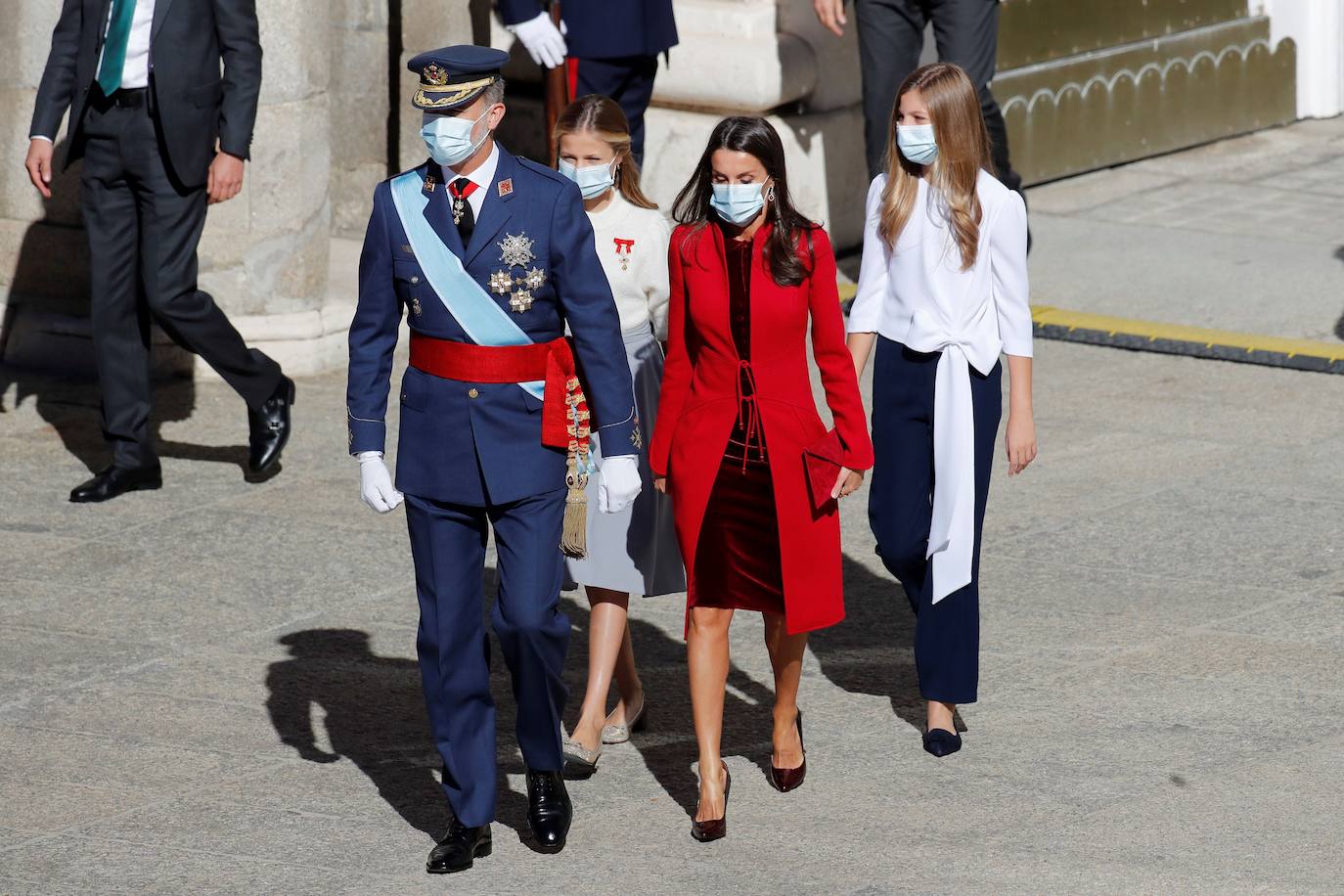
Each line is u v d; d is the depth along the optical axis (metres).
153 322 35.50
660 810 20.20
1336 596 25.34
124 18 28.64
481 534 19.08
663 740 22.08
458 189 18.27
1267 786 20.20
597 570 21.00
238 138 29.00
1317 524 27.89
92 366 35.91
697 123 40.69
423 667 19.02
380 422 18.95
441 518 18.78
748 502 19.39
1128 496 29.17
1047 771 20.77
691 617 19.66
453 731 18.92
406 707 22.81
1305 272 41.03
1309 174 50.03
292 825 19.86
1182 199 47.66
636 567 21.03
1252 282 40.38
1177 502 28.89
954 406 20.73
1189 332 36.81
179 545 27.86
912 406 21.09
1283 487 29.44
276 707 22.73
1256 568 26.34
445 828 19.83
